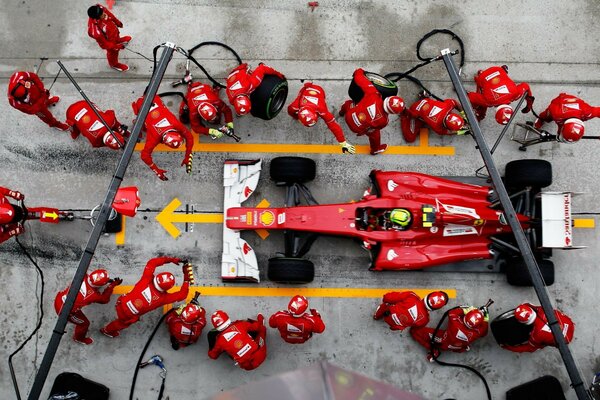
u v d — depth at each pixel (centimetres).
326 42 797
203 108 666
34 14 799
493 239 727
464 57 799
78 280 586
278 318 668
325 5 802
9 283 759
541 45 801
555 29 802
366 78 668
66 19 799
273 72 702
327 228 698
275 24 800
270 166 736
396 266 705
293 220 704
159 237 766
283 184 748
